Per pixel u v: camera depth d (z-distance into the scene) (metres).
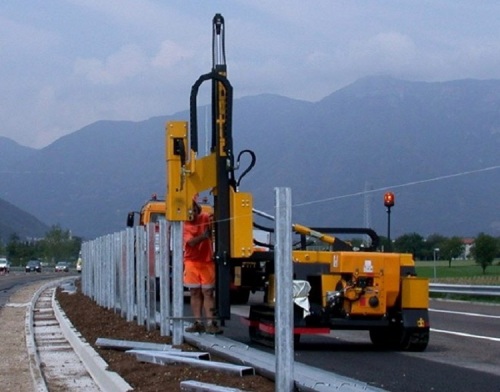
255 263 16.23
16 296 41.81
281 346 8.95
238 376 11.52
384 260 15.39
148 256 18.03
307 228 16.80
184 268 16.08
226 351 13.10
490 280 33.19
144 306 19.16
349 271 15.28
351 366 13.78
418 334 15.50
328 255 15.62
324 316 15.35
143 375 12.60
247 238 15.06
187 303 26.45
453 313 25.22
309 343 17.33
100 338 17.42
